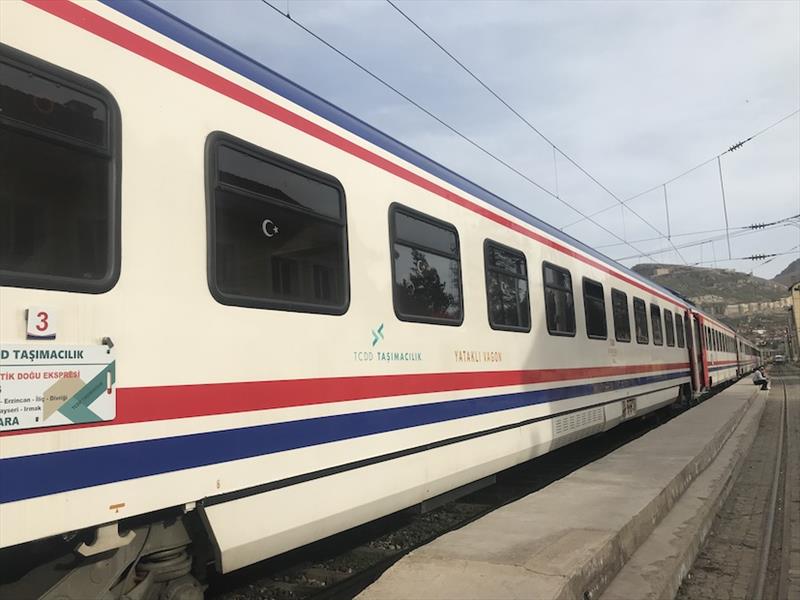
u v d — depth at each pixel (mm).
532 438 7332
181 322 3361
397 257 5285
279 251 4078
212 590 4789
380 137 5406
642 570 4711
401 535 6285
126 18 3342
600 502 5844
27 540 2607
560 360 8430
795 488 8750
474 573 3973
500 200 7504
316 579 5027
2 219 2705
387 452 4840
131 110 3281
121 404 3021
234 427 3584
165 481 3176
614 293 11258
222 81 3850
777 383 38312
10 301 2670
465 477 5945
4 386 2600
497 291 6957
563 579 3834
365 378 4691
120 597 3291
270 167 4102
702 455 8805
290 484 3922
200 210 3559
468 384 6090
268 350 3875
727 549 6031
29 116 2844
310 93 4703
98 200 3072
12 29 2822
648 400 12727
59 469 2740
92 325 2955
